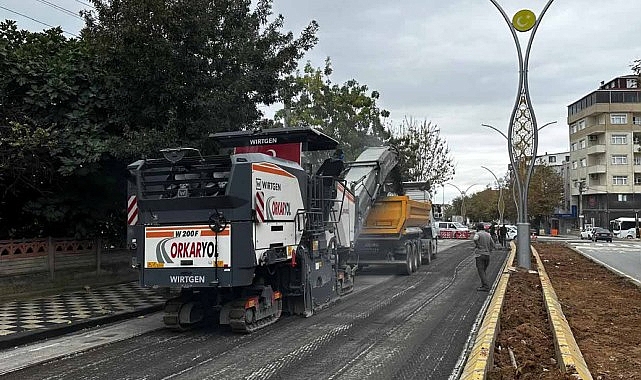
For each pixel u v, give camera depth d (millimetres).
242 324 10148
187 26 15031
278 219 10938
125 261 18328
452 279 19641
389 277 20406
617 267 24625
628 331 9703
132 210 10969
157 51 14664
